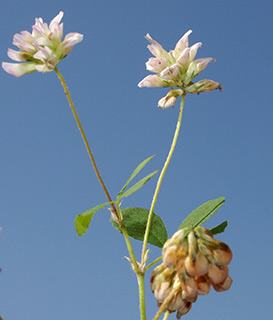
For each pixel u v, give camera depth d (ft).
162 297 0.48
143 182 0.52
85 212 0.53
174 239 0.46
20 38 0.54
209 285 0.46
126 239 0.55
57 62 0.54
